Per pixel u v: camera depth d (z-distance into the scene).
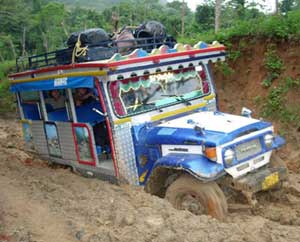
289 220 5.88
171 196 5.98
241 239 4.91
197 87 7.58
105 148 7.19
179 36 18.89
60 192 6.63
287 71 10.04
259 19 11.44
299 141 9.05
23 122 8.84
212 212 5.62
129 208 5.77
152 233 5.09
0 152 9.88
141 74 6.49
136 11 32.19
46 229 5.33
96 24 37.88
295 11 11.03
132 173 6.62
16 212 5.78
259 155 6.19
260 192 6.73
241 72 10.98
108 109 6.40
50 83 7.19
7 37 37.50
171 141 6.12
